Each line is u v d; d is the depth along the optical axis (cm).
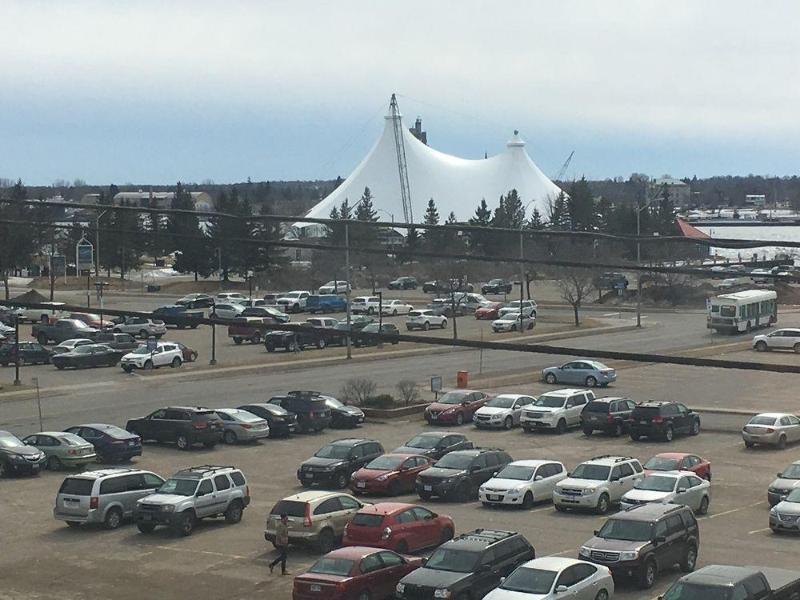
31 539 3153
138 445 4294
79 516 3247
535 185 17100
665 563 2639
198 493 3231
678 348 7744
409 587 2356
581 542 3012
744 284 12175
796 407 5466
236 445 4625
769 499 3488
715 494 3706
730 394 5894
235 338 8138
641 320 9831
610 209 15375
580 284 9931
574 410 4991
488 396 5369
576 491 3400
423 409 5384
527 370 6800
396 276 14012
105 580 2739
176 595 2606
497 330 8844
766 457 4338
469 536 2523
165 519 3155
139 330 8331
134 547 3056
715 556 2867
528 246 13850
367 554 2467
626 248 12800
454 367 6925
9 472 4006
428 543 2903
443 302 10350
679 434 4772
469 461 3688
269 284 13000
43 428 4816
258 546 3048
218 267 13138
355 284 13725
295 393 5028
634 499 3309
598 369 6125
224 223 12850
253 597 2586
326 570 2425
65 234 13538
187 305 10069
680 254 13438
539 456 4338
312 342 7831
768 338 7681
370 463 3806
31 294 10731
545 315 10312
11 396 5650
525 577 2270
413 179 16812
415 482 3766
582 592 2278
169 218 13625
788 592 2228
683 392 5966
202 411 4572
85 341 7275
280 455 4406
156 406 5397
